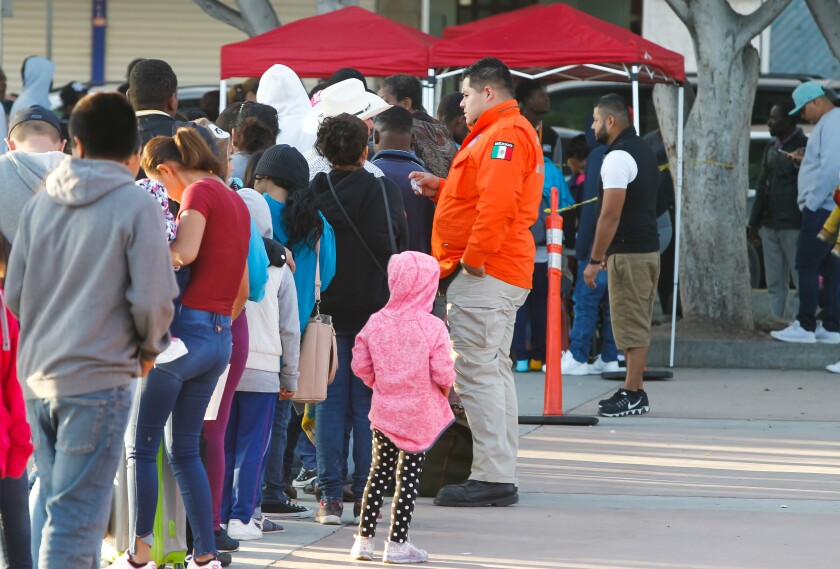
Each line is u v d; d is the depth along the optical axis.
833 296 33.09
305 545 15.65
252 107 18.83
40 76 31.17
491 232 16.83
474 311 17.47
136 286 11.00
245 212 13.66
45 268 11.13
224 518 15.85
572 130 41.19
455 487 17.84
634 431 23.55
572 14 29.75
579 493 18.64
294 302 15.72
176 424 13.42
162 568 14.14
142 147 16.39
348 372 17.11
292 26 30.53
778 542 15.73
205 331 13.22
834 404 26.73
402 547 14.75
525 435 23.12
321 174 17.12
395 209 17.16
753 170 40.03
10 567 11.88
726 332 33.84
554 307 24.47
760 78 41.41
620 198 24.02
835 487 19.08
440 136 21.53
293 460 19.44
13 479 11.82
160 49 52.56
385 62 29.41
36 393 11.13
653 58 29.75
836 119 31.25
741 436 23.12
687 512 17.44
